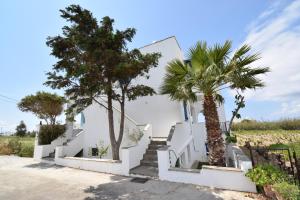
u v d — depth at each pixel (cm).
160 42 1288
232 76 632
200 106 1673
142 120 1227
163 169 684
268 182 470
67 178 764
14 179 770
